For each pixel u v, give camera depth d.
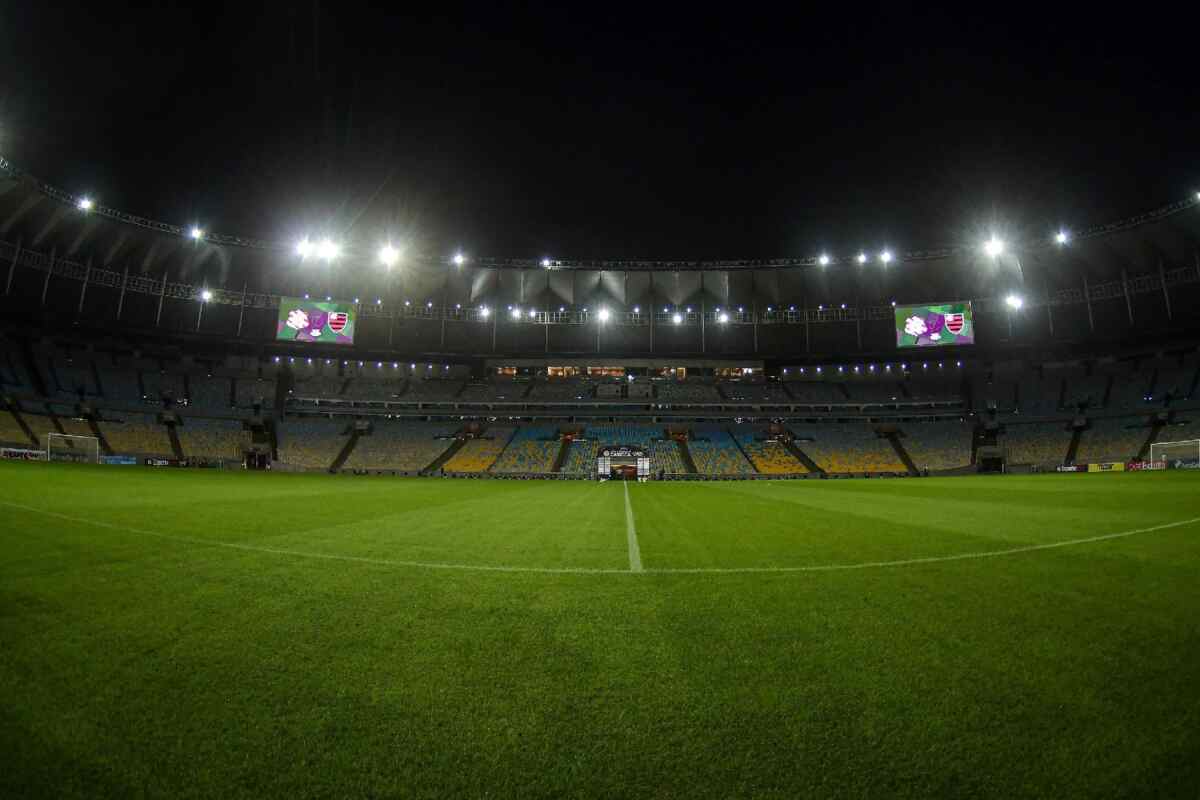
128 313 48.97
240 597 4.29
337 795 1.90
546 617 3.85
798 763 2.07
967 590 4.59
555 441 53.00
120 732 2.26
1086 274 48.69
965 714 2.43
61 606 3.95
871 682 2.75
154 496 13.46
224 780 1.97
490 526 9.08
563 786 1.95
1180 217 40.66
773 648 3.23
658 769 2.04
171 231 44.94
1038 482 26.44
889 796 1.88
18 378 42.66
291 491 18.36
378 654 3.12
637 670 2.91
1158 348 47.72
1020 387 52.69
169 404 48.88
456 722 2.37
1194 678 2.75
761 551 6.59
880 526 9.09
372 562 5.77
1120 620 3.70
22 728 2.28
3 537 6.82
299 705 2.51
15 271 43.06
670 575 5.23
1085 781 1.95
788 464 49.56
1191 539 7.22
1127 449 44.34
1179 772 1.99
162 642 3.26
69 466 29.02
